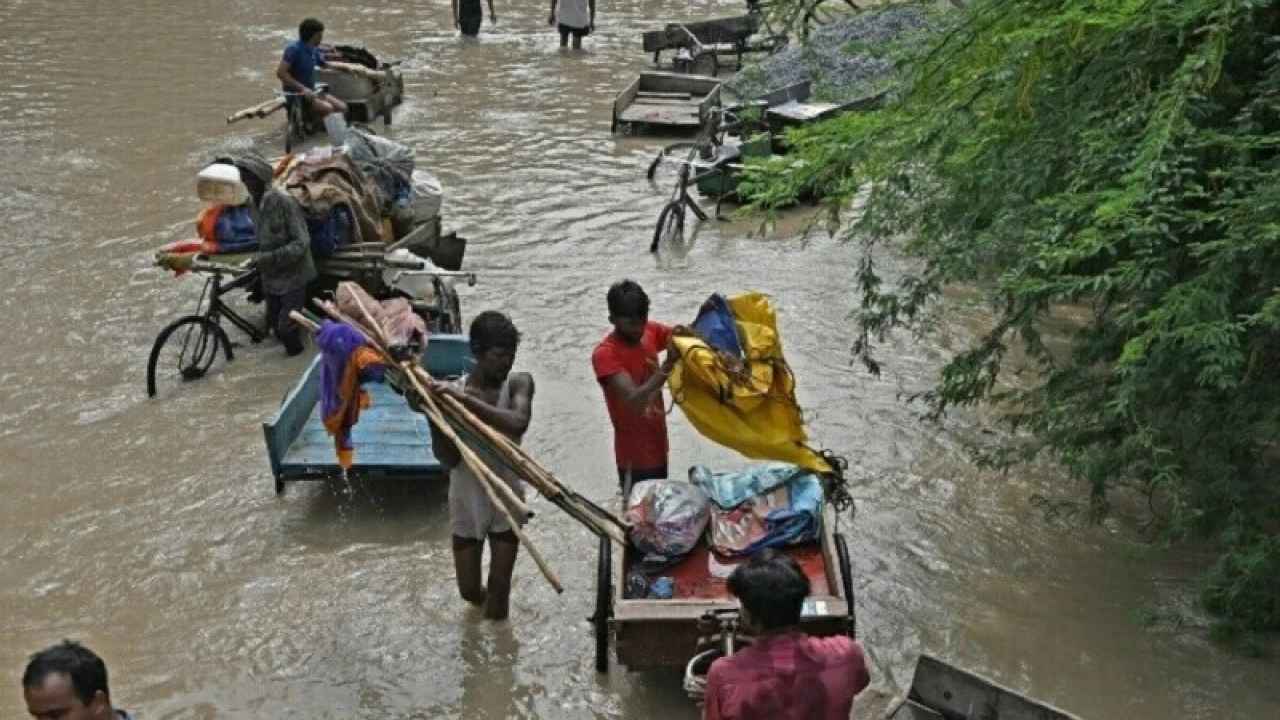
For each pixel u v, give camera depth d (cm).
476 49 2353
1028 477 952
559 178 1644
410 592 822
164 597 816
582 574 840
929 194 888
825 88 1499
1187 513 755
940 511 910
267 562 852
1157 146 691
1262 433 718
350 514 909
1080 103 798
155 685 736
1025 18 802
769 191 919
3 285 1282
